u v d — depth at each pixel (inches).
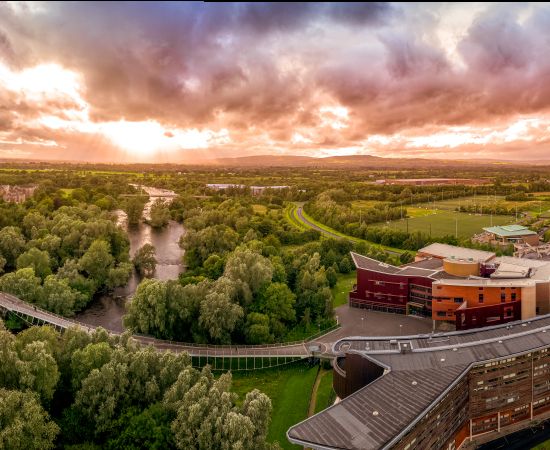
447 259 6914.4
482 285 5890.8
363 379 4141.2
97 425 3715.6
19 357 3941.9
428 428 3408.0
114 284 7859.3
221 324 5733.3
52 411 4074.8
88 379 3828.7
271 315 6240.2
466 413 3976.4
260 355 5413.4
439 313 6117.1
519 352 4077.3
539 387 4247.0
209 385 3956.7
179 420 3533.5
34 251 7805.1
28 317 6097.4
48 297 6643.7
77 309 6973.4
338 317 6683.1
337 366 4495.6
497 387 4067.4
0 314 6245.1
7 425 3240.7
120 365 3927.2
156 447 3472.0
